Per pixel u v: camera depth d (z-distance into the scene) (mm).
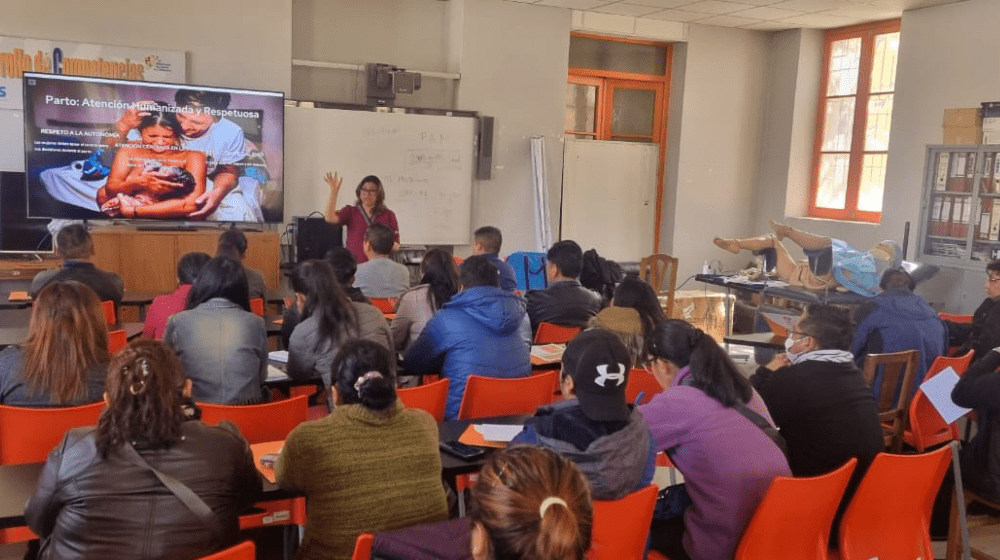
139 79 6473
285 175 7102
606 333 2113
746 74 9188
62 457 1654
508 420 2791
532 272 7188
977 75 6938
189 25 6613
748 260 9539
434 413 3059
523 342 3457
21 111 6168
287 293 5609
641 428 2062
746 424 2240
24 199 6133
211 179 6602
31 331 2480
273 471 2184
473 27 7727
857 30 8398
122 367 1680
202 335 2914
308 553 1938
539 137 8078
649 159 9125
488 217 8070
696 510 2289
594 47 8789
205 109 6516
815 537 2250
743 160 9352
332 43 7508
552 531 995
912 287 4328
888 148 7836
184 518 1664
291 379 3219
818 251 7020
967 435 4258
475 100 7848
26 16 6109
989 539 3598
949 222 6848
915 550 2441
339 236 6797
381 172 7441
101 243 6141
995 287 4680
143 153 6371
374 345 2059
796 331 2682
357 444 1917
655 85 9164
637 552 2088
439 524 1748
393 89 7477
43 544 1741
